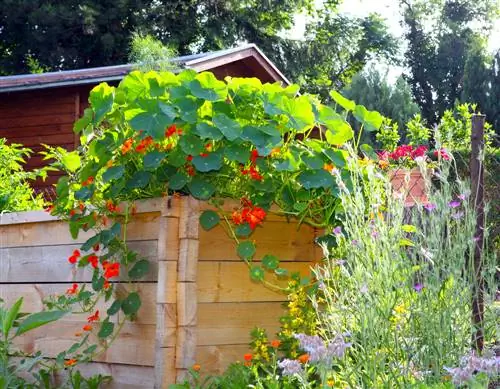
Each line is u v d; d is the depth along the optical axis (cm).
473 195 405
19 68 2600
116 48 2519
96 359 409
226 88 391
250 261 401
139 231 394
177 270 370
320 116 412
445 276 333
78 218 412
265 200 398
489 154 599
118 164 402
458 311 334
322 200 416
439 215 344
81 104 1471
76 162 421
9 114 1490
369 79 2192
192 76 401
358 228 339
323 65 3062
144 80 398
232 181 396
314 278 412
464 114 1301
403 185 457
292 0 2888
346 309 332
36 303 457
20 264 469
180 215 372
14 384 429
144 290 388
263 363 386
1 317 407
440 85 3656
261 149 377
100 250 424
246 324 396
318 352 255
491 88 2716
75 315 429
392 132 1365
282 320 394
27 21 2498
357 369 318
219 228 390
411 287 329
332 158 405
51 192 1393
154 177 391
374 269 326
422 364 317
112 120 408
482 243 383
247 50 1484
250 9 2812
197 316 379
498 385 310
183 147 377
